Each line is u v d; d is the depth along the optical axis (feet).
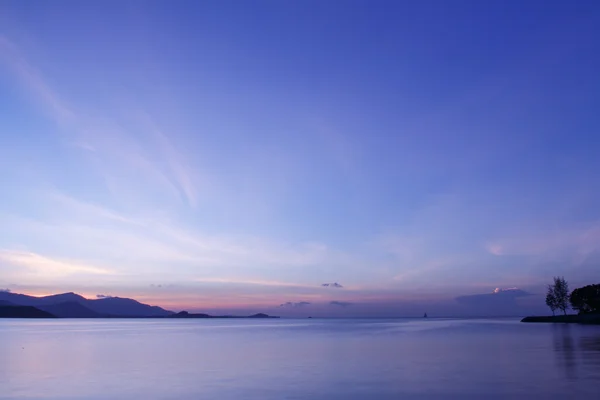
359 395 77.00
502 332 269.44
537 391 76.23
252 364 121.49
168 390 83.30
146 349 173.88
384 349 162.71
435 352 146.20
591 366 103.86
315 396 76.74
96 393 81.15
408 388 82.07
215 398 76.07
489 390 78.28
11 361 132.67
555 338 197.16
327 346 181.37
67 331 367.86
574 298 457.27
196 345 194.29
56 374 104.99
